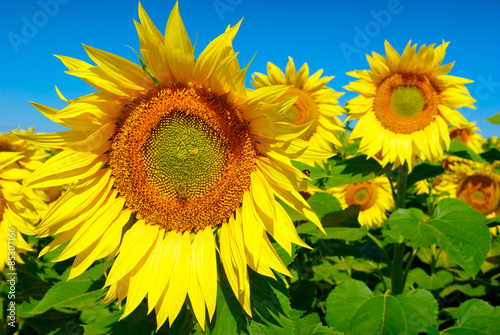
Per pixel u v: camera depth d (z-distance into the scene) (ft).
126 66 1.16
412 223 1.74
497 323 1.81
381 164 2.13
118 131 1.27
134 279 1.25
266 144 1.25
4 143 1.92
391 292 2.05
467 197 3.02
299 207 1.22
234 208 1.29
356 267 2.51
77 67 1.14
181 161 1.27
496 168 3.11
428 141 2.08
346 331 1.72
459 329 1.84
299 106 2.68
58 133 1.18
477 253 1.51
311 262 2.40
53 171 1.20
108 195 1.30
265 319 1.17
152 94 1.25
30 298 1.88
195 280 1.24
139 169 1.28
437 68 2.03
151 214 1.30
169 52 1.14
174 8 1.08
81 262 1.24
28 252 2.03
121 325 1.35
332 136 2.76
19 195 1.83
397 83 2.10
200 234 1.30
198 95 1.24
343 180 2.04
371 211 3.19
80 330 1.64
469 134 3.52
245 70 1.09
